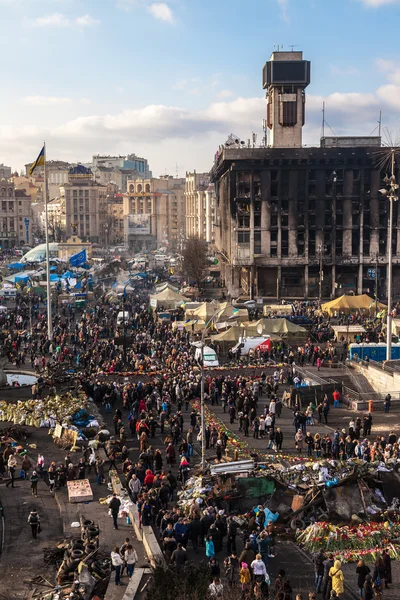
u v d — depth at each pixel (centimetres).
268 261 12350
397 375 5738
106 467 3903
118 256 19812
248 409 4850
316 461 3516
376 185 12075
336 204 12231
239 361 6556
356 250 12300
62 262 16625
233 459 4012
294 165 12150
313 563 2761
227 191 13900
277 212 12281
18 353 7169
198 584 2261
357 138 12781
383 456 3631
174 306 9444
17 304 10256
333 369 6475
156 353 6750
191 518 2911
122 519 3191
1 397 5541
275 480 3195
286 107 13188
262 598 2283
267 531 2856
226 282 14000
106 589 2538
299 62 13025
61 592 2489
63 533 3088
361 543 2891
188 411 5200
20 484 3703
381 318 8194
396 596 2517
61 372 5869
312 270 12481
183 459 3659
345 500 3100
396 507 3144
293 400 5356
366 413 5228
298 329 7294
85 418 4694
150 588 2298
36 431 4656
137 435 4544
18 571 2748
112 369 6069
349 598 2508
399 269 12262
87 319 8725
